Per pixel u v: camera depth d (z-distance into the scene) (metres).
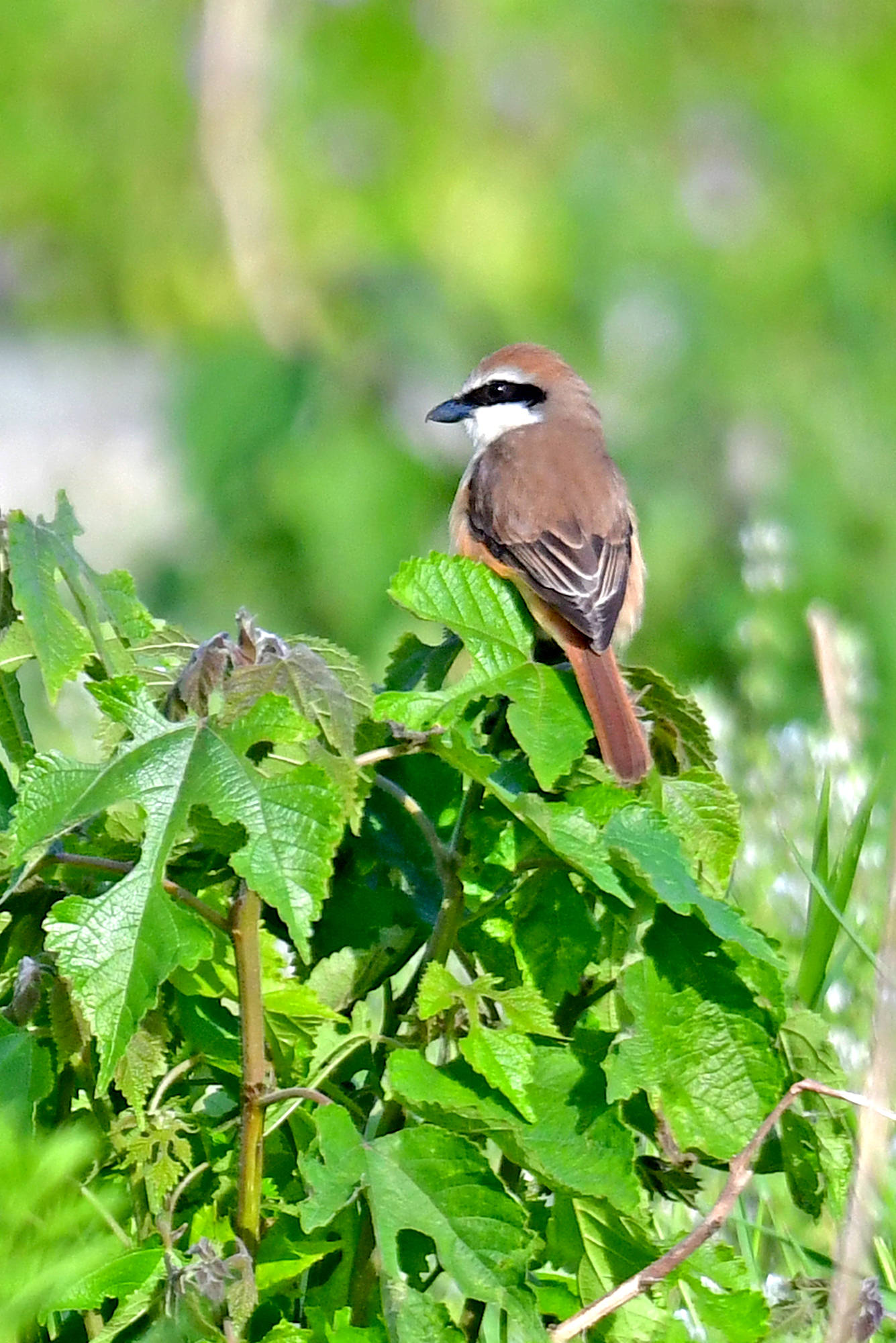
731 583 13.72
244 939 4.75
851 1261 5.14
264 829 4.61
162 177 15.96
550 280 15.55
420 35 16.36
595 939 5.21
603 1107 4.95
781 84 16.94
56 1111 5.20
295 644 5.16
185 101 15.98
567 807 5.00
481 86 16.33
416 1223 4.67
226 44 15.91
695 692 9.91
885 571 14.27
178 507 13.40
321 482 12.88
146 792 4.67
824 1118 5.38
